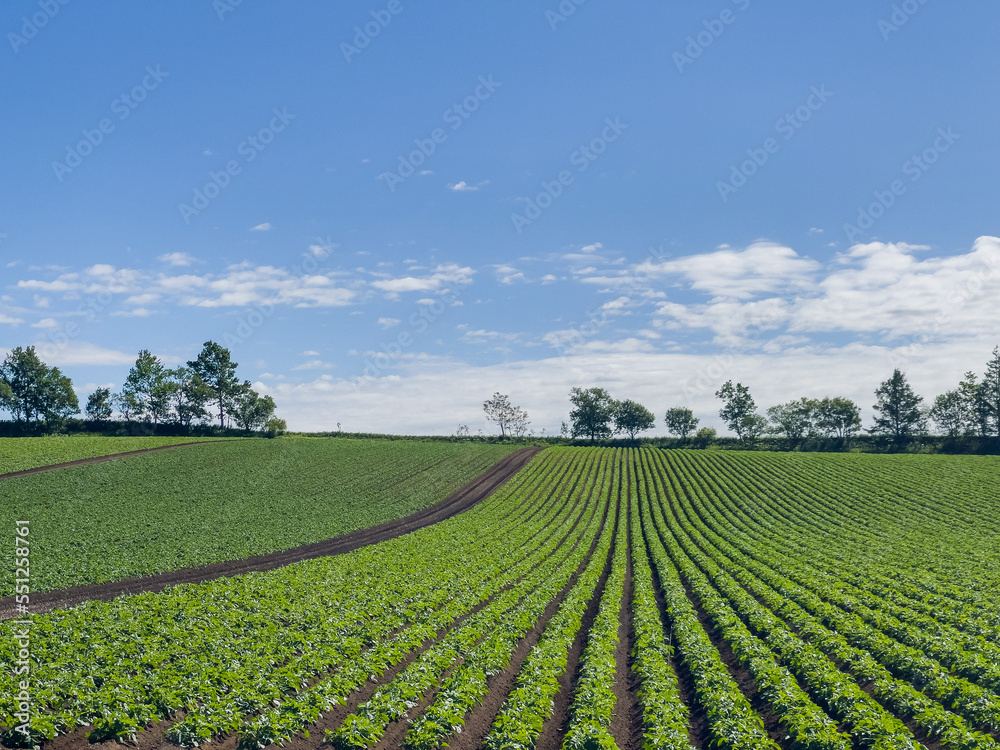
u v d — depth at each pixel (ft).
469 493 272.31
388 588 116.06
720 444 454.40
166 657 70.28
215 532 175.52
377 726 55.26
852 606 102.17
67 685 59.98
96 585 124.57
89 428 379.55
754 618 94.12
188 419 428.97
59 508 191.62
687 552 168.86
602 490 283.79
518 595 114.11
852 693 60.44
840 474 293.23
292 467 294.05
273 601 101.86
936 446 391.65
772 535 187.32
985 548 158.30
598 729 54.49
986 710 56.18
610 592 117.91
